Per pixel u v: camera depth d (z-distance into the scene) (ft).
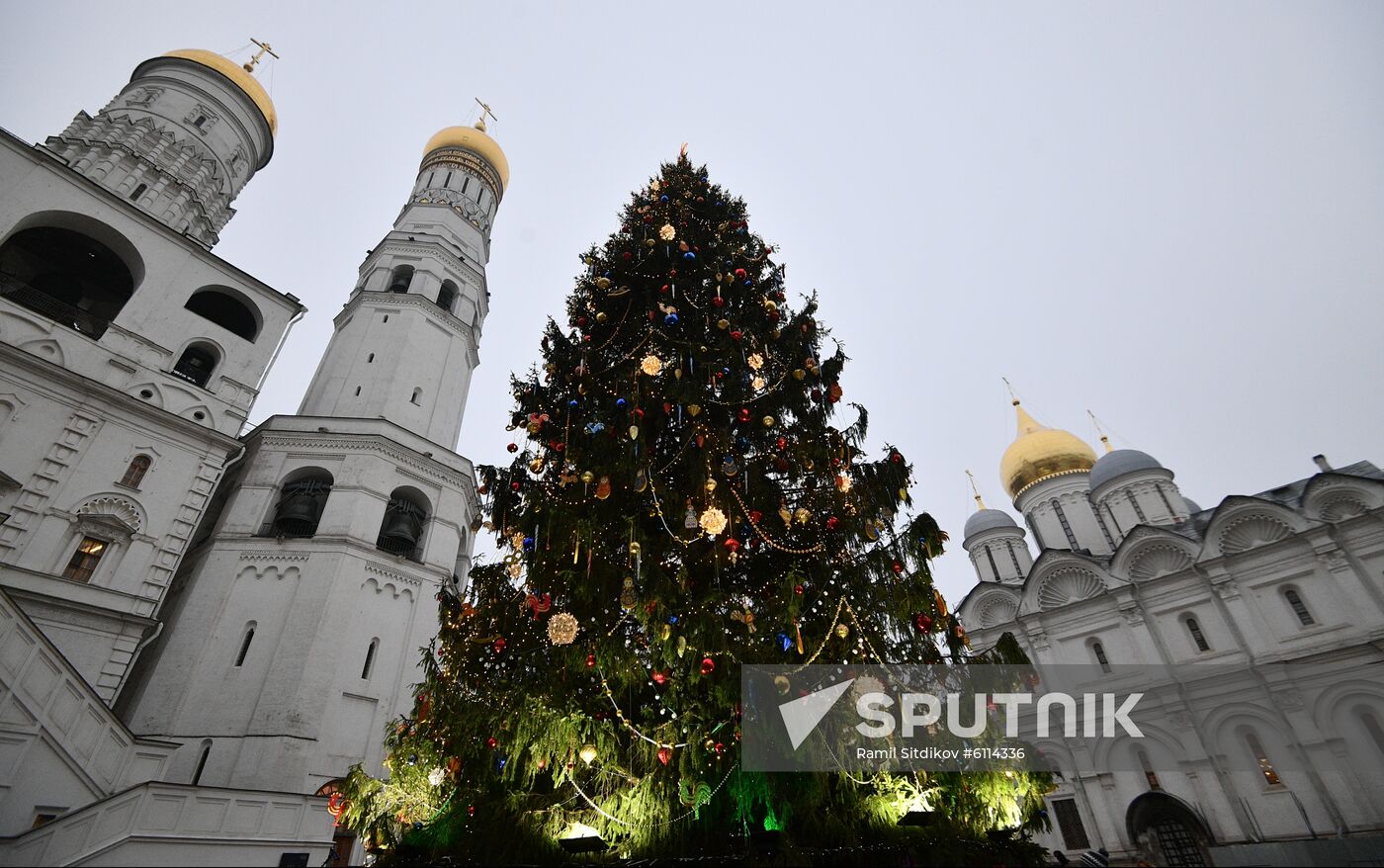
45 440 62.75
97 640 59.62
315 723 64.90
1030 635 107.34
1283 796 76.23
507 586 29.27
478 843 22.29
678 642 22.52
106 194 77.56
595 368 32.73
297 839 46.60
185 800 43.70
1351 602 79.46
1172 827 82.38
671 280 33.58
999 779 23.81
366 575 75.82
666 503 26.73
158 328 76.38
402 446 86.02
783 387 31.86
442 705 26.61
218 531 75.82
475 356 114.42
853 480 28.66
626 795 22.54
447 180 128.98
